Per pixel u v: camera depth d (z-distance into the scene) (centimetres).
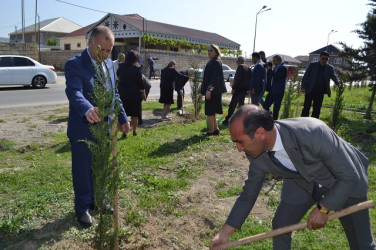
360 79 1080
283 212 251
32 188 430
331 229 360
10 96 1297
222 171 529
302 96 1545
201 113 1031
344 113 1148
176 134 755
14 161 539
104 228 276
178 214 381
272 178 497
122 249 316
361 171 227
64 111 1009
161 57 3027
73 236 332
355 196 232
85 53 326
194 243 332
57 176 474
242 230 354
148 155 589
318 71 851
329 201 209
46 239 325
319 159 217
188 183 469
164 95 906
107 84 296
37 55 2795
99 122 255
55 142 657
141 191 437
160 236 339
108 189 270
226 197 436
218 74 706
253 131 201
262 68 866
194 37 3881
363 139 764
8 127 771
